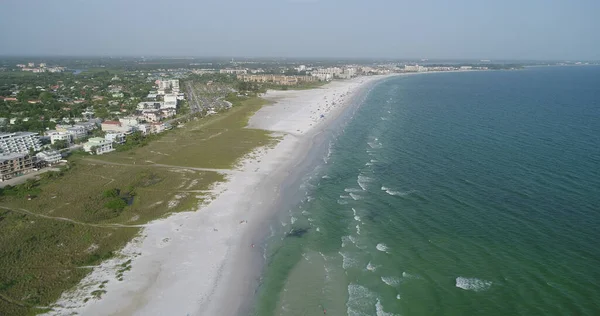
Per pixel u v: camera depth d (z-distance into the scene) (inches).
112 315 2159.2
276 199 3764.8
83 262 2655.0
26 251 2783.0
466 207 3319.4
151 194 3860.7
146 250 2824.8
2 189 3969.0
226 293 2375.7
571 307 2063.2
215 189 4008.4
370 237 2955.2
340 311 2192.4
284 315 2186.3
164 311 2208.4
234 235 3065.9
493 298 2185.0
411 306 2186.3
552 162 4370.1
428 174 4224.9
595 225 2881.4
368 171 4468.5
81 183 4190.5
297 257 2753.4
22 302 2235.5
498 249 2650.1
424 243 2807.6
